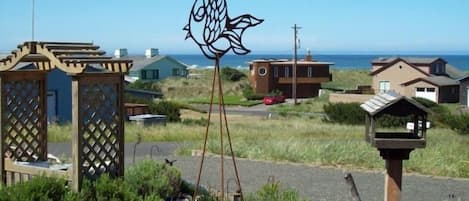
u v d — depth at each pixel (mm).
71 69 6965
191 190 8844
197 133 22516
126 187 7070
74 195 6645
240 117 38344
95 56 7484
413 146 6027
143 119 26547
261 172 12789
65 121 25594
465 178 12422
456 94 51844
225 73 69625
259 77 59250
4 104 8000
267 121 33625
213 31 7277
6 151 8117
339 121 33562
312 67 60062
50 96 25609
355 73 80250
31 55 8078
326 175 12539
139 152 16969
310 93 60281
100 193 6789
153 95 44281
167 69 66125
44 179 6703
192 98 58625
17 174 7871
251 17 7234
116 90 7566
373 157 14062
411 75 53281
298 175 12484
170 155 15945
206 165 13789
